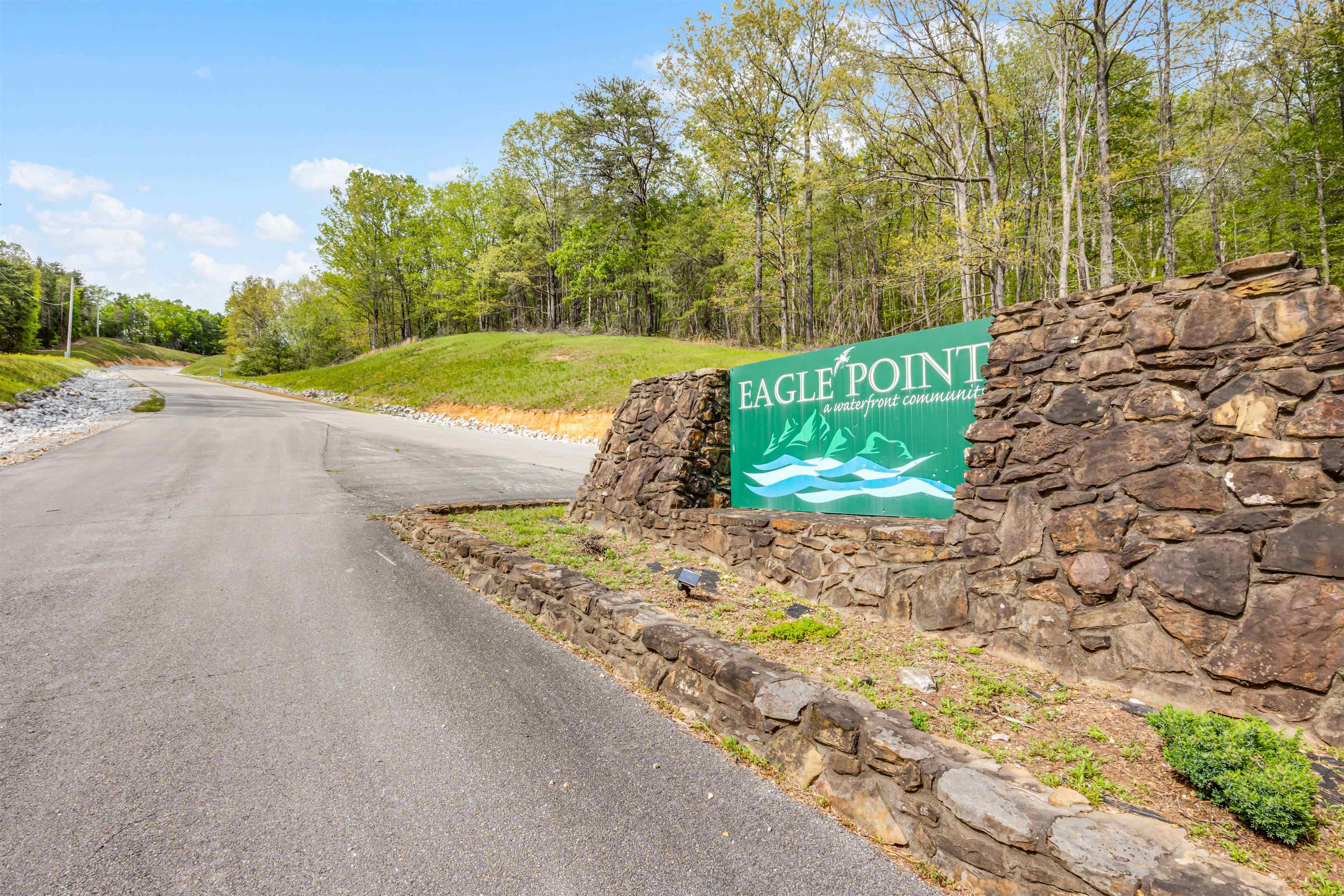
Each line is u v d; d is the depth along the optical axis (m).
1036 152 26.34
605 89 42.62
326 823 2.93
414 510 9.12
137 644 4.87
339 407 33.69
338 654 4.84
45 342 80.62
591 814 3.04
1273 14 16.48
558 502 10.76
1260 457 3.15
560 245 50.97
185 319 132.12
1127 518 3.59
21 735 3.55
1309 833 2.29
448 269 57.28
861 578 5.02
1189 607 3.28
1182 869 2.08
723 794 3.20
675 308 47.81
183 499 10.32
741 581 6.04
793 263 32.31
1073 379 3.96
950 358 5.06
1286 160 22.70
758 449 7.25
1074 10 17.11
